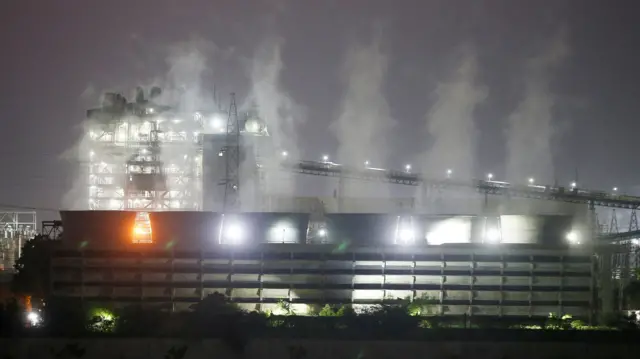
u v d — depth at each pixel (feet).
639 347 190.90
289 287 234.58
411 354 189.06
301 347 186.29
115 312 220.23
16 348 187.83
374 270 236.43
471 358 189.57
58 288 236.02
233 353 188.96
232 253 236.43
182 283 234.79
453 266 237.04
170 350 184.34
